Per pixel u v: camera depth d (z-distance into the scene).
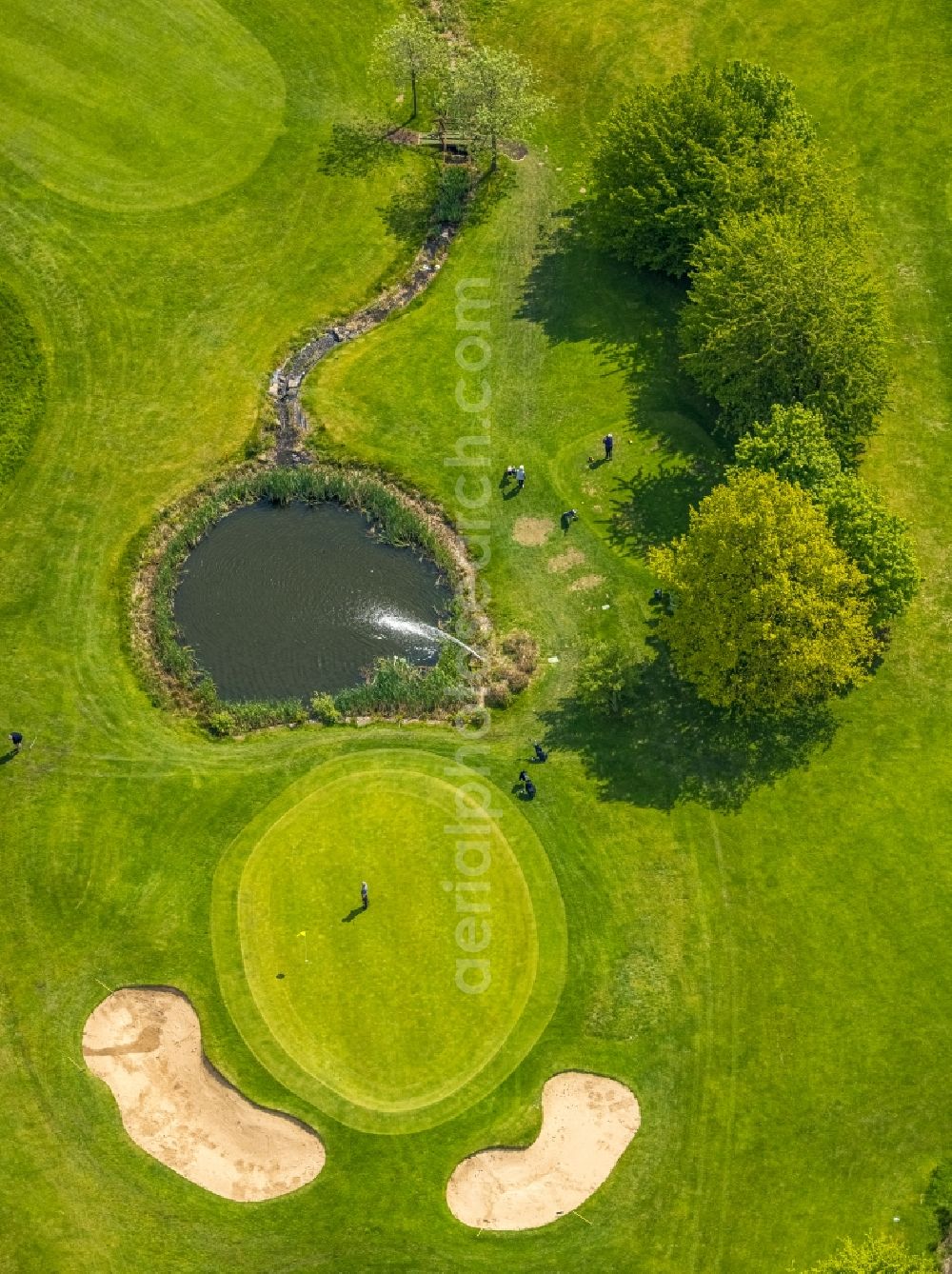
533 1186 67.44
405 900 74.06
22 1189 67.19
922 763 78.38
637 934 73.38
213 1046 70.38
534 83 107.06
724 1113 68.94
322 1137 68.25
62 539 87.12
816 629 74.06
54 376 93.12
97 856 75.75
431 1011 71.19
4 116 103.00
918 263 98.31
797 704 78.38
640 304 96.94
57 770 78.69
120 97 104.50
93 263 97.62
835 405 83.69
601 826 76.56
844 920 73.69
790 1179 67.38
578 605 84.56
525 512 88.12
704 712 80.19
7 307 95.38
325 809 76.94
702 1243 66.06
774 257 83.44
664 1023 71.12
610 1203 66.94
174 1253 65.81
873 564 77.19
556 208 102.19
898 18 109.75
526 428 91.50
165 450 90.56
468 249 100.31
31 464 89.88
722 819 76.75
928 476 89.25
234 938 73.06
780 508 74.50
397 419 91.94
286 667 82.56
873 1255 60.59
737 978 72.25
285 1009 71.25
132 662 82.81
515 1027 70.88
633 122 94.38
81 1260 65.62
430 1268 65.44
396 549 87.12
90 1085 69.75
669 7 111.19
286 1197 66.94
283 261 98.75
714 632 74.38
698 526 75.69
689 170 93.31
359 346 95.62
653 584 85.00
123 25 107.69
